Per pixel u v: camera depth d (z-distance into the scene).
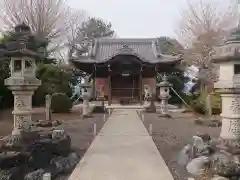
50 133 9.91
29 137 9.41
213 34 33.50
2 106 24.73
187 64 38.22
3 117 20.69
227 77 9.61
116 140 12.02
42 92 27.47
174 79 38.53
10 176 6.62
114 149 10.20
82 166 7.98
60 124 17.77
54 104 24.66
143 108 28.16
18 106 11.07
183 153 8.80
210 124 17.05
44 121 17.36
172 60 33.00
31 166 7.47
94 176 7.10
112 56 32.34
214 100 21.58
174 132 14.50
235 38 9.45
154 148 10.38
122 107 29.78
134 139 12.27
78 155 9.23
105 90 36.50
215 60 10.02
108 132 14.29
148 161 8.52
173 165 8.25
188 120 20.03
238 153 8.82
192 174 7.33
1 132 14.34
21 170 7.05
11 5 35.34
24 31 11.39
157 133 14.15
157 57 35.59
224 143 9.52
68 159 8.29
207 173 6.81
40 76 28.14
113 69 33.78
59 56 44.28
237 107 9.54
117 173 7.34
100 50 38.88
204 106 22.28
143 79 36.62
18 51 10.56
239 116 9.48
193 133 14.24
